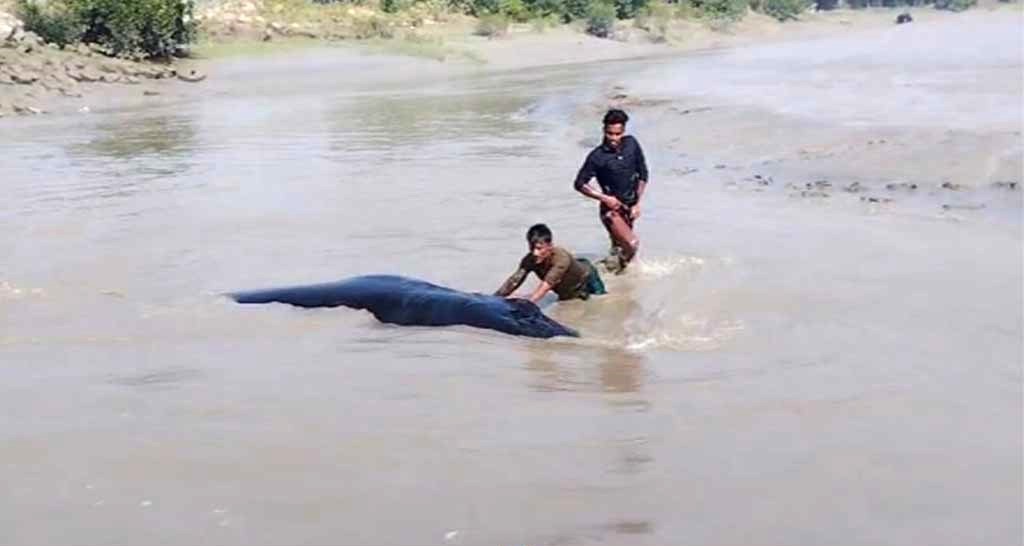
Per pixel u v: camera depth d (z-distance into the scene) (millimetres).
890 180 16469
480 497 6020
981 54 45219
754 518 5723
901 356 8508
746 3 95500
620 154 11625
